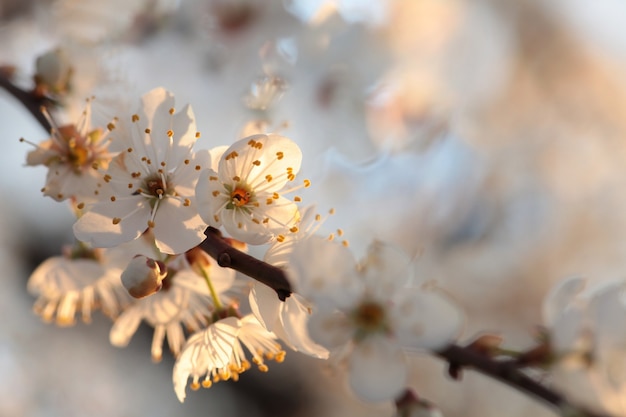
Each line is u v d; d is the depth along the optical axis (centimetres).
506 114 52
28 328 57
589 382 24
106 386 57
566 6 53
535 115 55
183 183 26
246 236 25
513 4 51
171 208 25
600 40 54
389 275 25
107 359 59
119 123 26
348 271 25
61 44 32
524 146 55
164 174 26
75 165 27
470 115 47
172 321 27
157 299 27
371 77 37
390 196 52
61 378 56
